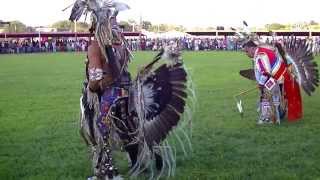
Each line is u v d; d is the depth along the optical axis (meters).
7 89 20.08
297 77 11.21
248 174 6.97
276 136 9.53
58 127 11.05
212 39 72.31
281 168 7.27
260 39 11.02
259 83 10.86
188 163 7.59
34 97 17.11
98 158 6.42
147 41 69.75
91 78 6.07
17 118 12.47
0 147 9.10
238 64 34.66
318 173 6.98
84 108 6.45
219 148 8.59
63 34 93.62
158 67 6.25
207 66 32.41
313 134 9.70
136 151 6.67
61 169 7.52
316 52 48.72
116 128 6.34
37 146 9.12
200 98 15.63
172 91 6.19
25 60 45.62
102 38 6.14
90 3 6.16
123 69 6.35
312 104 14.06
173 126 6.19
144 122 6.27
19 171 7.45
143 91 6.25
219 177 6.81
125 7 6.24
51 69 31.98
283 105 11.11
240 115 12.12
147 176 6.86
